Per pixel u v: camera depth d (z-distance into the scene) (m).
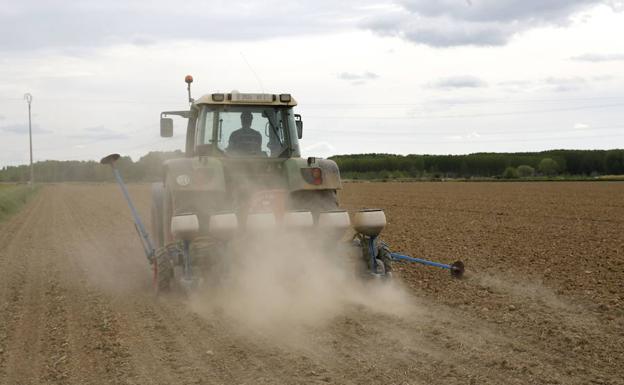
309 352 5.53
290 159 8.55
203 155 8.46
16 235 17.98
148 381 4.91
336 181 8.40
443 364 5.14
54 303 8.16
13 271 11.10
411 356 5.37
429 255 11.70
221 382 4.82
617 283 8.71
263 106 8.76
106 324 6.81
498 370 4.98
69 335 6.46
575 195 37.25
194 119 10.02
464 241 13.99
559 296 7.88
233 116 8.70
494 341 5.81
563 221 19.61
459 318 6.72
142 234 9.01
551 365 5.11
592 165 95.06
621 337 5.93
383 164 104.44
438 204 29.38
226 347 5.75
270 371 5.04
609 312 6.96
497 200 32.50
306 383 4.74
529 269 10.03
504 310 7.09
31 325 6.96
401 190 47.06
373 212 7.95
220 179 8.10
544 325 6.39
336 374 4.93
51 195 48.19
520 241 13.95
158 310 7.41
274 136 8.76
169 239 8.92
